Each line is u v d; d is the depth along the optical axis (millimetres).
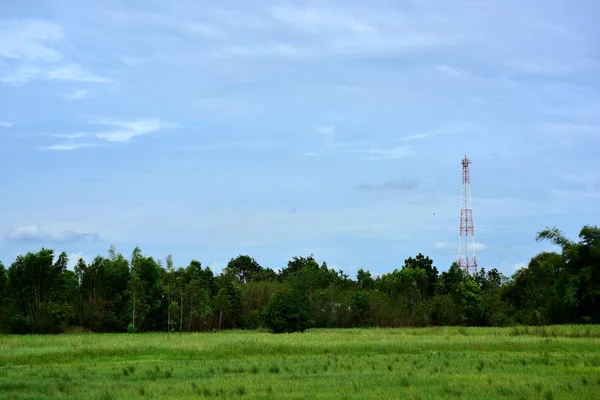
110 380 26719
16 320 76500
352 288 112125
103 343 47469
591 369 27984
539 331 53969
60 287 81938
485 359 33250
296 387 23266
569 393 20891
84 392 23031
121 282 85812
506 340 44969
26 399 21641
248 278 145125
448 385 22969
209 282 98438
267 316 74688
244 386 23625
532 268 94688
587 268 72750
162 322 87188
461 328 68625
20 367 32969
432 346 42000
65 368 31844
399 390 22125
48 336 65125
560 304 75812
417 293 104938
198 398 21078
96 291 84375
